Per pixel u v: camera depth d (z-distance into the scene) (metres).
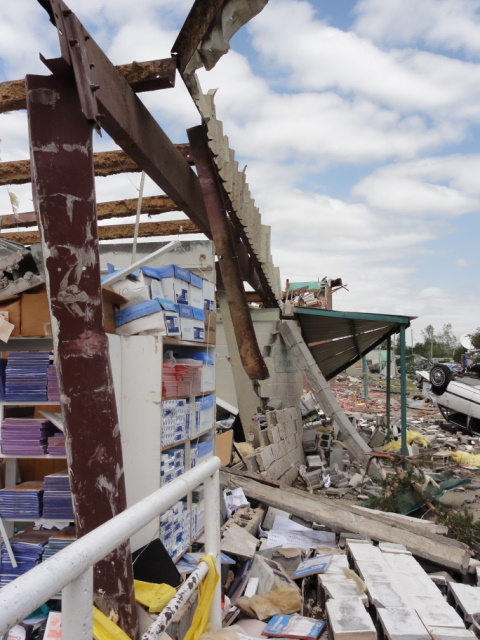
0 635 1.23
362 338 15.25
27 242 10.34
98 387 3.25
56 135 3.36
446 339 76.00
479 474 12.11
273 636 3.83
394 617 3.75
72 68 3.37
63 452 3.83
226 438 8.68
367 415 21.92
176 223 10.17
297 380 14.20
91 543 1.66
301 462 11.68
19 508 3.88
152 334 4.49
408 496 7.85
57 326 3.26
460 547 5.64
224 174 7.66
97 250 3.40
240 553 4.98
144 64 4.87
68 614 1.64
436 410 24.39
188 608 3.49
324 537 5.98
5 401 3.86
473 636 3.53
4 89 6.09
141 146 5.31
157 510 2.13
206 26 4.45
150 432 4.29
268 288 12.02
